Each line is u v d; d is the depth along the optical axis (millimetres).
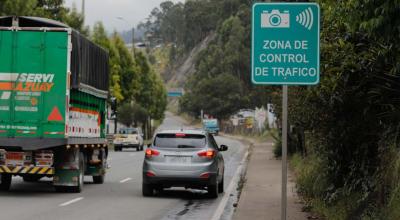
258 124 86625
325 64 9852
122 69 66250
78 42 16844
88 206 14773
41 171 16391
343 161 13023
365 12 6992
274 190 18172
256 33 8086
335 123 12367
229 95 125750
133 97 74312
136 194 17719
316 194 14320
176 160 16641
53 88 16125
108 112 23641
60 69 16125
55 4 38812
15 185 19734
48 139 16109
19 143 16109
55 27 16328
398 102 9820
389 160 9477
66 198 16312
